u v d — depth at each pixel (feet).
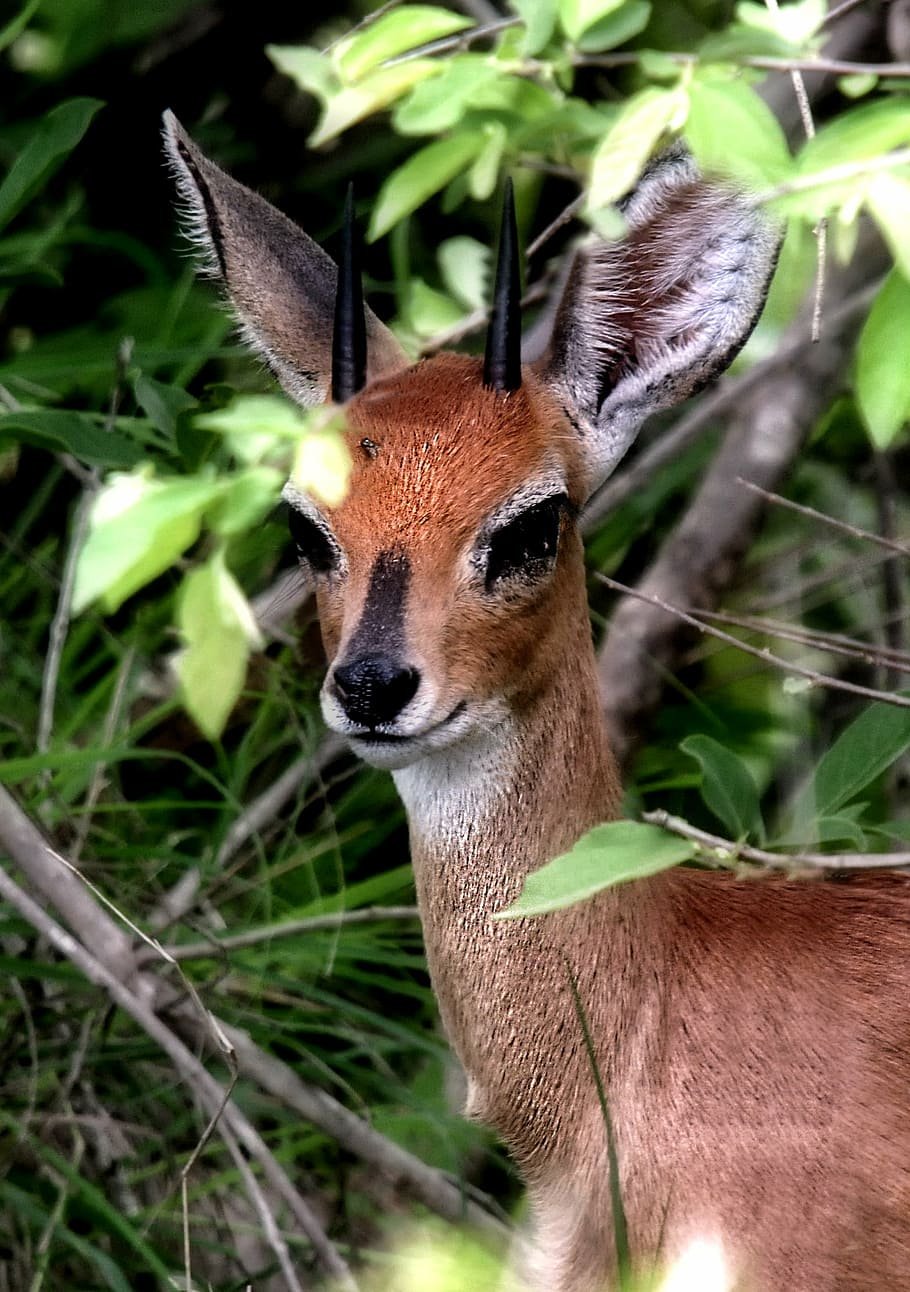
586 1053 22.89
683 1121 22.43
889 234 17.69
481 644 22.08
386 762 21.94
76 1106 27.32
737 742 32.30
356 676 21.27
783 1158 22.13
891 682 32.37
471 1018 23.34
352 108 22.09
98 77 38.68
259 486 17.10
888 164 17.98
